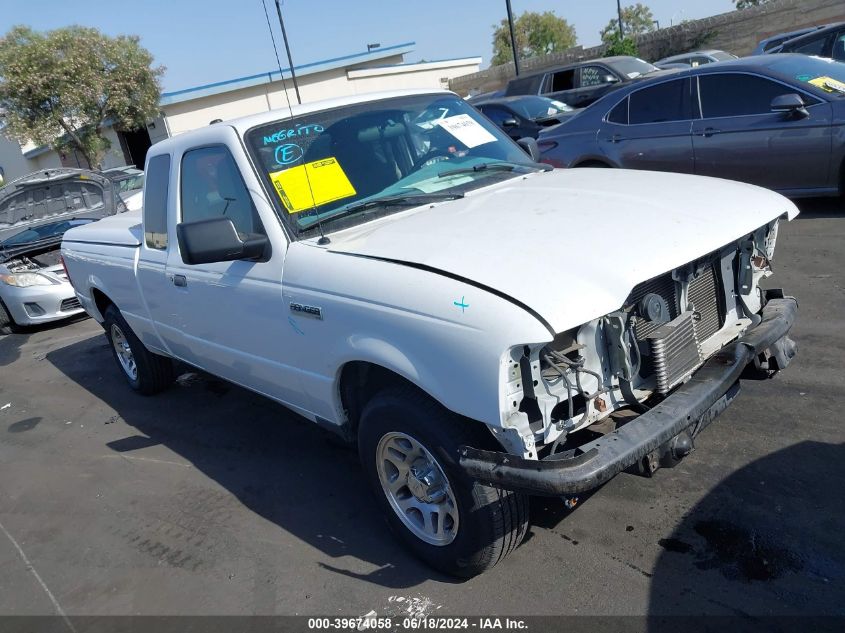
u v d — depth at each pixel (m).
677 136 7.70
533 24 59.88
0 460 5.23
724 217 3.04
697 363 2.90
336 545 3.45
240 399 5.57
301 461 4.38
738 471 3.43
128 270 4.85
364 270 2.88
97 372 7.01
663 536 3.08
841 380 4.10
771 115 7.02
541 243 2.72
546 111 12.20
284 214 3.37
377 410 2.95
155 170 4.43
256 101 27.17
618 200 3.17
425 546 3.06
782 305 3.37
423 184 3.72
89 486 4.54
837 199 7.82
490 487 2.70
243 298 3.56
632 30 52.03
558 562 3.04
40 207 9.65
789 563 2.80
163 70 26.33
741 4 48.44
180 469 4.54
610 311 2.46
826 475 3.28
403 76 30.25
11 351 8.44
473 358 2.42
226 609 3.11
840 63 7.41
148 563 3.58
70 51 24.17
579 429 2.63
